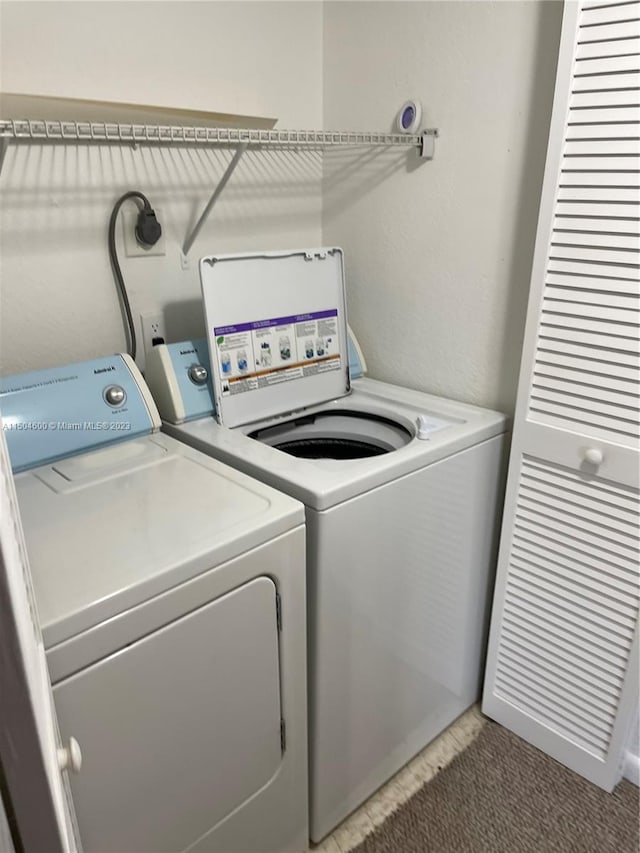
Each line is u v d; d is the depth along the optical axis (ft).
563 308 4.27
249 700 3.66
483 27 4.70
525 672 5.32
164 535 3.26
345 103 5.96
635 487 4.23
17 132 3.62
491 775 5.23
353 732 4.58
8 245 4.44
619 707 4.74
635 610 4.47
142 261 5.18
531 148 4.61
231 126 4.59
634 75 3.64
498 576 5.25
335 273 5.56
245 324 4.91
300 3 5.68
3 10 4.06
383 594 4.37
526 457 4.80
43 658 2.19
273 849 4.27
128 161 4.88
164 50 4.88
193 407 4.79
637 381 4.05
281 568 3.58
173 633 3.10
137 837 3.29
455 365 5.60
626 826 4.78
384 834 4.76
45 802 1.44
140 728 3.10
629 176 3.79
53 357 4.87
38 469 4.05
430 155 5.28
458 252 5.32
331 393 5.65
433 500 4.53
